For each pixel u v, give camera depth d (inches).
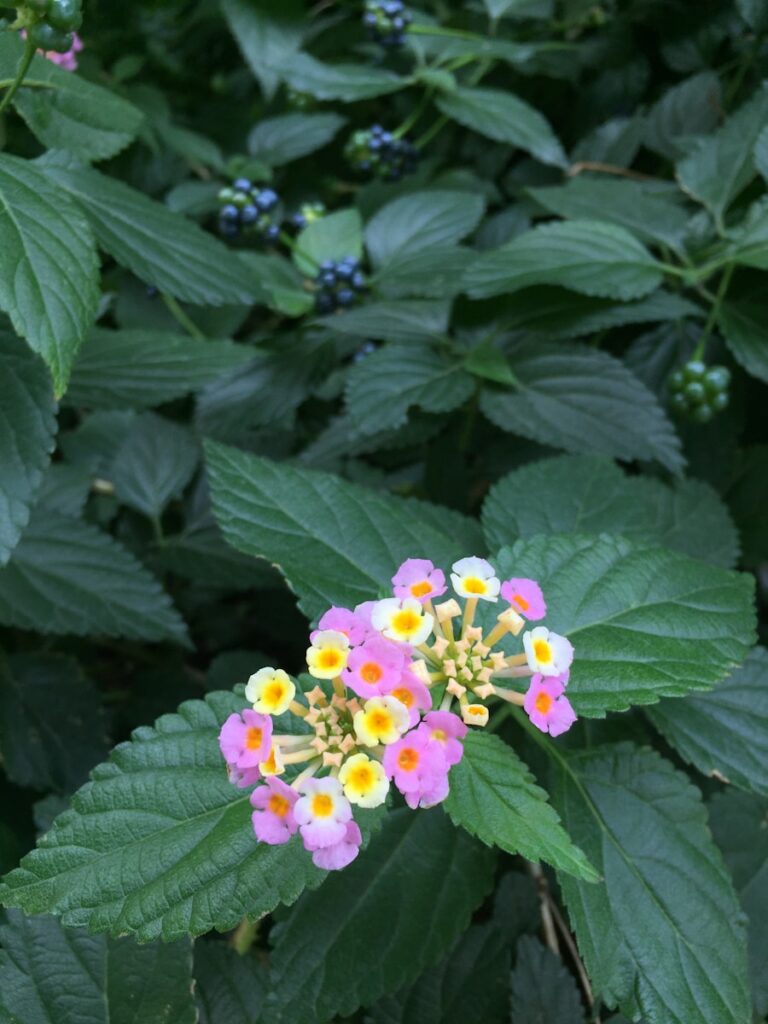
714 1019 5.2
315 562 6.1
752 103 9.5
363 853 5.9
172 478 9.6
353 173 13.0
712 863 5.7
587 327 8.6
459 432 9.8
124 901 4.7
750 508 9.0
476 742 4.9
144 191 12.0
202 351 8.5
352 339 10.6
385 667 4.4
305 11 11.9
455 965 6.5
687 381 8.7
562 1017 6.3
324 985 5.5
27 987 5.5
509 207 11.4
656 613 5.8
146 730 5.2
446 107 10.8
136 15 12.7
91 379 8.1
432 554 6.2
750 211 8.8
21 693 8.2
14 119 10.4
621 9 11.6
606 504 7.0
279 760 4.3
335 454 9.3
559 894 7.0
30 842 7.6
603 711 5.4
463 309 8.9
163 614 7.8
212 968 6.2
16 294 5.3
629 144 11.2
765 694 6.3
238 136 12.9
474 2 12.6
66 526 7.9
